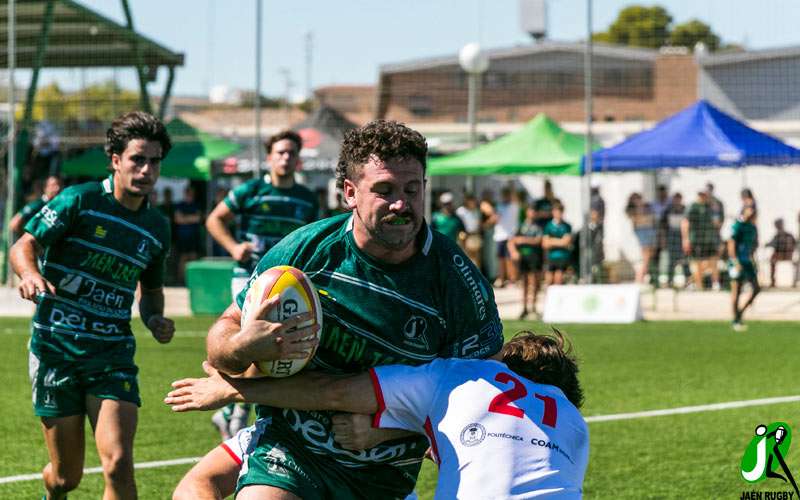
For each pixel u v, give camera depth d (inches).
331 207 2096.5
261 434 317.7
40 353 430.0
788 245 1756.9
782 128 2030.0
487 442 287.0
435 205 1879.9
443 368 301.4
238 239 677.9
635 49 2630.4
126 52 1871.3
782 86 2003.0
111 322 434.0
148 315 459.5
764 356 1010.7
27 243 426.6
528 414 291.7
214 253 1824.6
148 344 1091.9
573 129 2437.3
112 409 418.3
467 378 297.1
